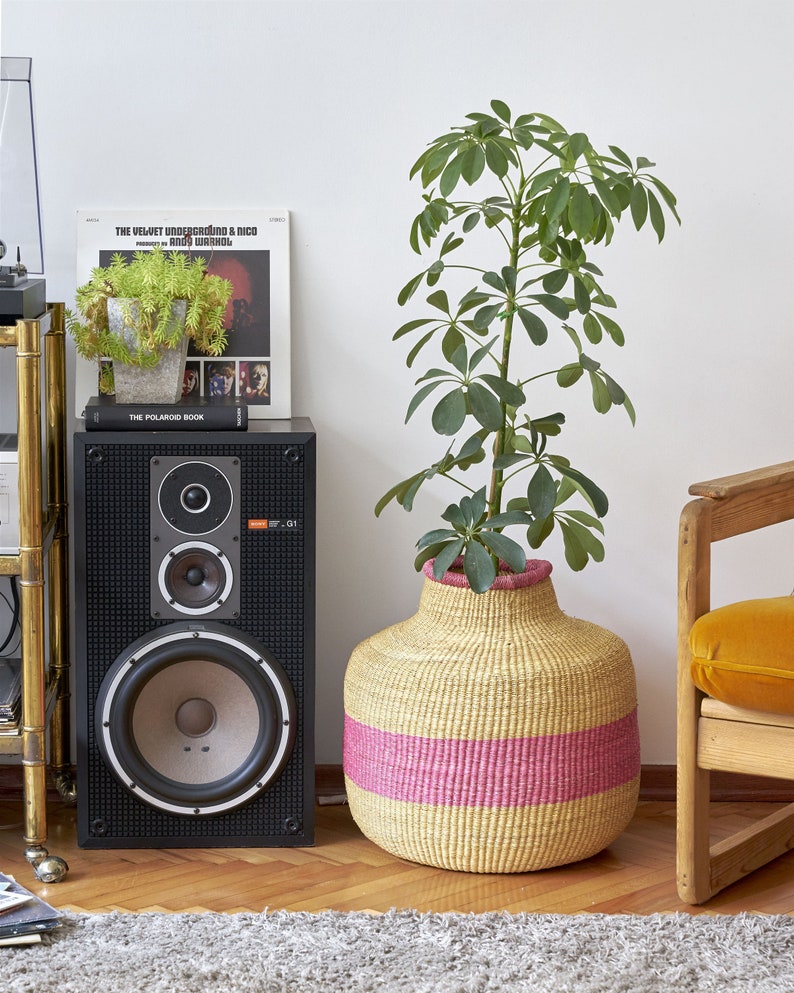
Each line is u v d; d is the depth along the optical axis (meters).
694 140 2.46
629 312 2.49
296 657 2.20
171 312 2.24
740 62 2.45
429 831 2.07
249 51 2.42
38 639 2.09
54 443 2.38
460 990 1.67
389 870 2.12
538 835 2.05
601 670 2.09
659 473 2.53
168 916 1.90
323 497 2.52
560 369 2.33
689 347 2.51
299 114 2.44
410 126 2.45
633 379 2.51
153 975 1.71
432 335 2.44
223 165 2.45
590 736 2.06
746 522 2.04
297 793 2.22
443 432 2.04
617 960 1.76
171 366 2.26
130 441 2.13
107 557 2.15
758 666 1.82
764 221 2.48
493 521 2.06
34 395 2.04
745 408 2.53
